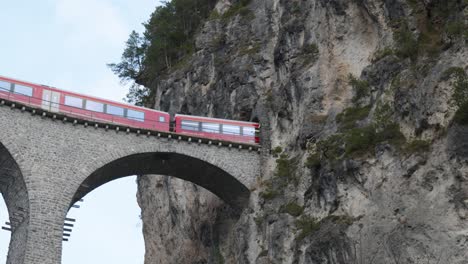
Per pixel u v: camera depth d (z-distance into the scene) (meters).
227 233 57.78
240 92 59.75
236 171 52.88
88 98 51.53
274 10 62.66
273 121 55.66
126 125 50.53
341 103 50.09
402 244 37.56
